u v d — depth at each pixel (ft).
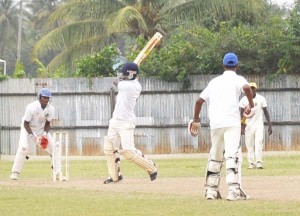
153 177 156.35
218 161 123.34
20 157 171.73
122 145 154.40
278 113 269.64
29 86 276.82
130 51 300.40
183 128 271.69
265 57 268.41
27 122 169.78
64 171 198.70
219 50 269.85
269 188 141.69
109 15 359.66
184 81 270.67
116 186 149.38
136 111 272.92
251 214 103.76
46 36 357.61
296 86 268.82
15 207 116.26
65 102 275.39
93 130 274.57
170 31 349.00
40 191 138.92
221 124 120.98
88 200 122.93
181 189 142.31
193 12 348.59
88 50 360.07
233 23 341.82
